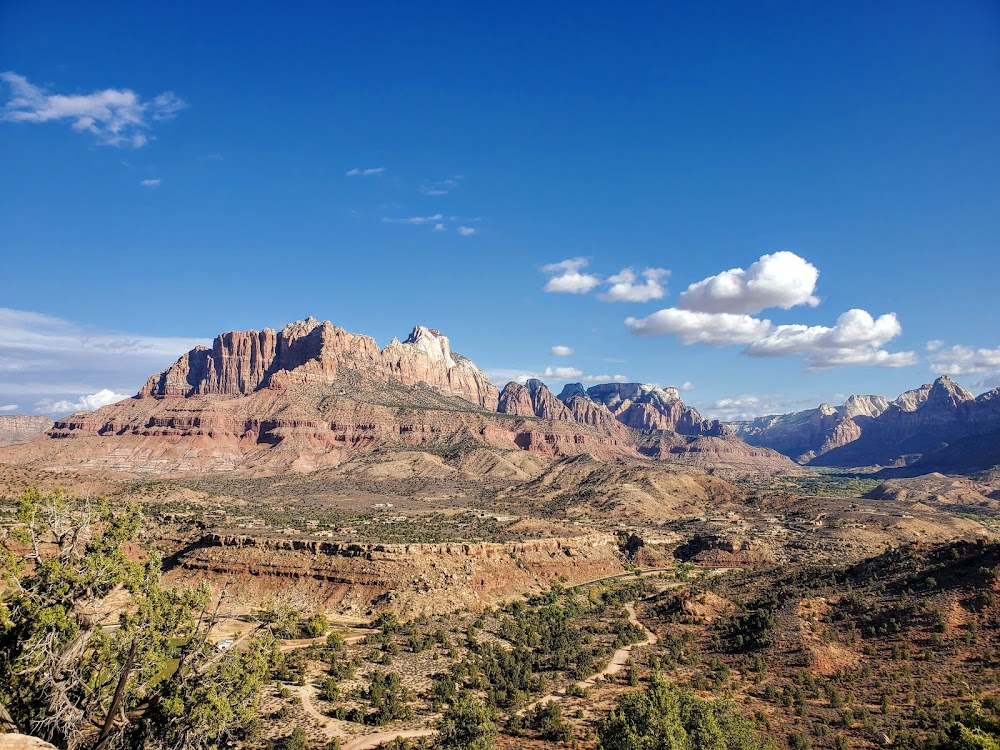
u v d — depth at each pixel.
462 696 68.88
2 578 34.81
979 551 86.44
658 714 49.94
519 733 59.03
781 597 96.44
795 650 77.44
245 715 38.81
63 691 33.47
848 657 74.62
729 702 60.41
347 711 62.56
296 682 70.75
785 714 61.75
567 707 66.62
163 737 35.19
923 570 89.12
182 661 37.31
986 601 75.12
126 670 34.72
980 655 67.81
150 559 39.47
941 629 73.88
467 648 90.56
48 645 33.53
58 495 37.47
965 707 57.69
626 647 90.25
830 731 56.75
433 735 57.66
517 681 74.25
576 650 87.75
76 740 34.09
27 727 33.31
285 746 53.78
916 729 55.19
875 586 90.69
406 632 98.94
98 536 37.62
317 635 94.50
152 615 36.53
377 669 78.19
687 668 79.19
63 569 35.25
